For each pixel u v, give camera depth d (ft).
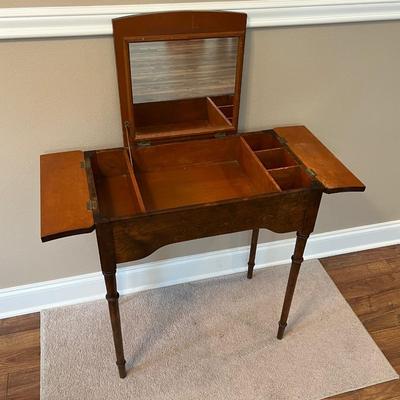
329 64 4.55
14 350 4.98
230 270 6.05
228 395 4.56
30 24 3.45
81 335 5.15
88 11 3.51
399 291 5.95
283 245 6.08
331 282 6.03
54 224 3.21
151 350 5.00
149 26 3.64
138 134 4.15
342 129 5.16
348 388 4.69
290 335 5.23
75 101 4.01
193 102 4.15
